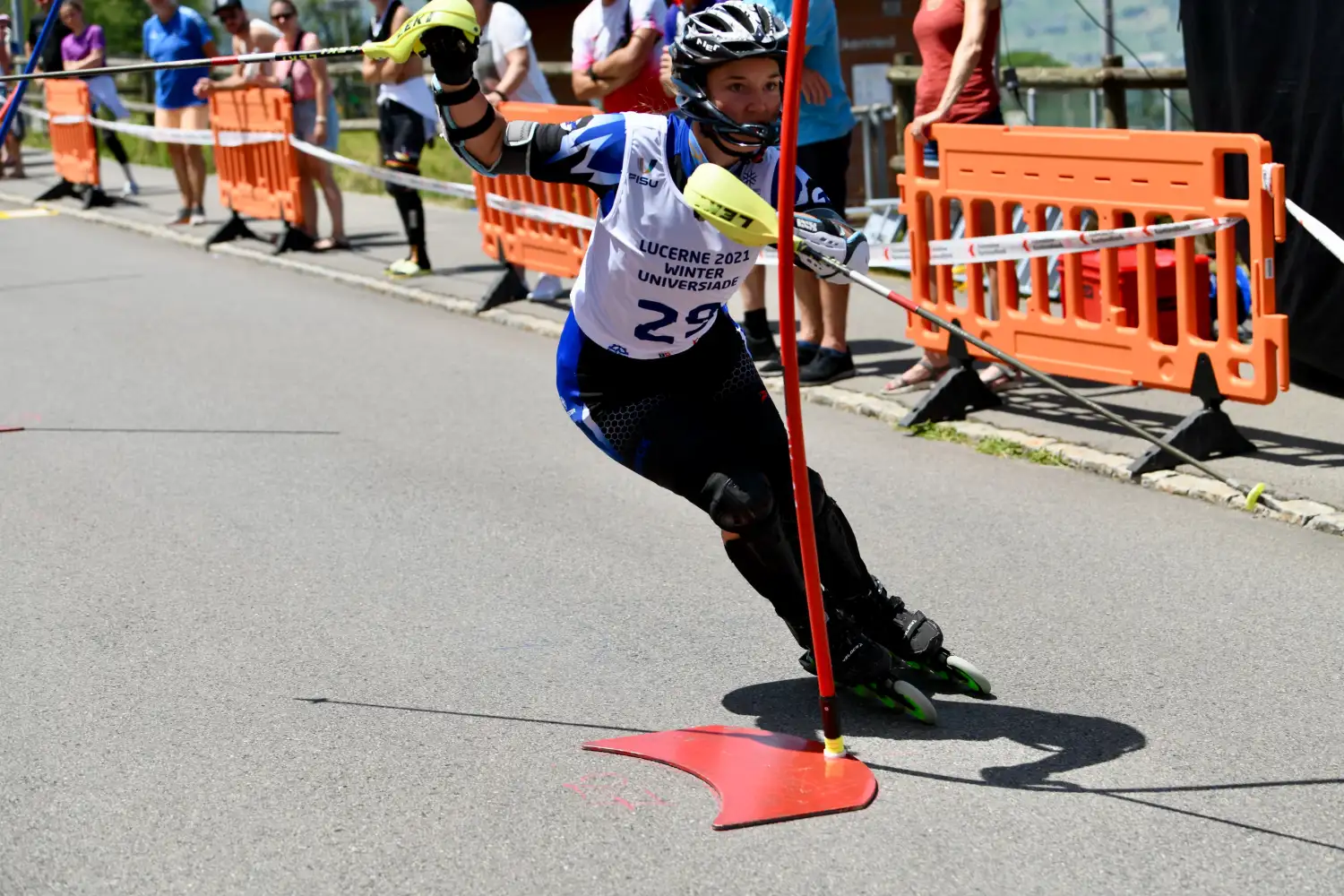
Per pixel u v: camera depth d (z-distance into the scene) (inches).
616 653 176.2
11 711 163.6
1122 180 236.2
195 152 539.8
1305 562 195.9
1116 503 223.9
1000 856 127.4
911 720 156.0
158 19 533.3
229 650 179.6
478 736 155.1
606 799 140.2
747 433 151.2
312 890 125.6
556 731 155.7
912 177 273.3
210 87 496.7
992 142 255.8
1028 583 193.3
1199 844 128.2
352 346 354.0
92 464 261.7
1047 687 162.7
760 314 316.2
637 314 141.3
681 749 148.2
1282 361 222.4
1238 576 192.1
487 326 374.0
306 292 425.1
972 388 272.1
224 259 487.8
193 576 205.5
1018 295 268.7
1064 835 130.6
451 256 464.8
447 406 297.0
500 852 130.9
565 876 126.5
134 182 678.5
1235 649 170.2
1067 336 253.4
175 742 155.2
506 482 245.8
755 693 164.4
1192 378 235.1
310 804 140.9
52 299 423.2
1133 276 275.3
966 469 245.0
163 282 446.9
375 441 273.0
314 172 478.9
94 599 197.9
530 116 342.3
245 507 235.9
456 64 134.0
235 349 353.1
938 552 206.4
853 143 540.1
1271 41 264.7
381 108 422.9
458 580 201.6
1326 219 259.1
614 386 147.3
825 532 152.7
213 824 137.5
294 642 181.8
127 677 172.2
